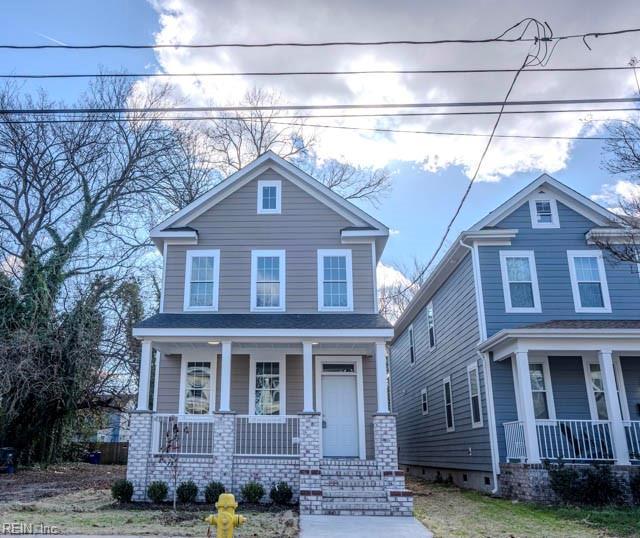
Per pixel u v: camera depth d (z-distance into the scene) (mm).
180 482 12203
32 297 19828
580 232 16000
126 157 24391
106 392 22172
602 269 15711
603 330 13102
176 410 14188
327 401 14391
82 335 19812
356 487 11633
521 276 15656
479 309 15352
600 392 14820
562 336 13203
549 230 16031
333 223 15750
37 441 20938
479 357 15414
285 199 15945
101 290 21734
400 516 10562
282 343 13609
